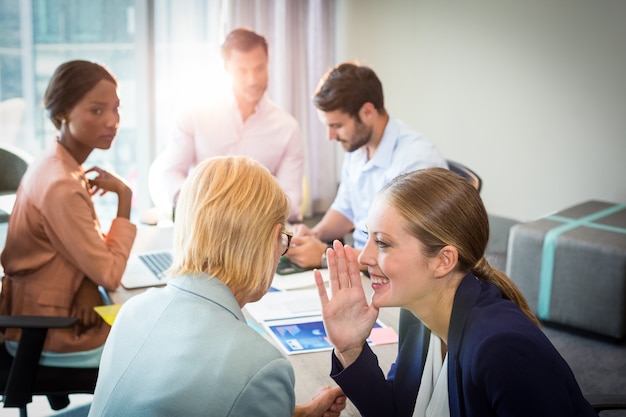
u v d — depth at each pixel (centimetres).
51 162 205
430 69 524
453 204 120
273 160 328
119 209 225
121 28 496
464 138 510
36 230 203
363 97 251
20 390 195
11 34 476
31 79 486
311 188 568
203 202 117
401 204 120
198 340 110
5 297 212
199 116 317
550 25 450
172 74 508
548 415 108
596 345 342
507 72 476
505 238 454
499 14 474
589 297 344
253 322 189
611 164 436
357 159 278
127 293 209
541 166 469
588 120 442
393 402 140
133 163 518
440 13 509
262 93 316
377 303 127
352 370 137
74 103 204
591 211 401
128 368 113
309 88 553
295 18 533
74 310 210
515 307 121
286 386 111
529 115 470
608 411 283
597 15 428
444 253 119
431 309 125
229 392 106
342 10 560
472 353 113
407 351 141
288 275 227
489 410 114
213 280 117
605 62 429
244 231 117
